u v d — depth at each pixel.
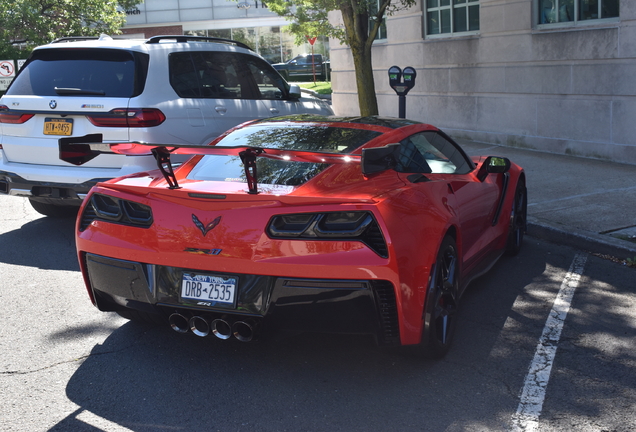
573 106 10.20
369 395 3.32
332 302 3.17
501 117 11.53
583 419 3.06
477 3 11.72
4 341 4.01
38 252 6.00
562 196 7.63
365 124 4.39
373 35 10.95
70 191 6.11
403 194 3.50
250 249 3.22
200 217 3.33
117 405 3.24
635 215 6.65
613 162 9.66
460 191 4.32
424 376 3.52
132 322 4.32
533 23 10.62
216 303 3.31
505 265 5.57
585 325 4.23
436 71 12.81
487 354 3.79
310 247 3.17
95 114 5.94
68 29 20.66
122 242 3.53
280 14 12.52
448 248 3.78
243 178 3.68
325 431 2.99
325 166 3.69
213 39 7.14
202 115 6.58
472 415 3.11
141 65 6.17
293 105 7.91
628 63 9.25
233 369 3.63
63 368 3.64
